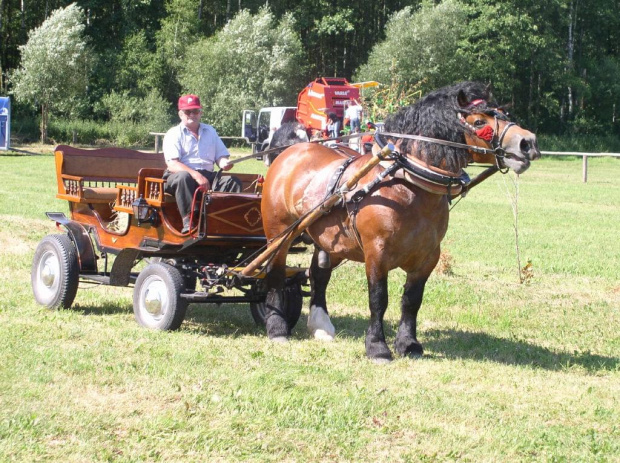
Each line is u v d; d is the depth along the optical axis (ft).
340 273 35.22
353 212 21.58
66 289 26.37
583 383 20.81
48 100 137.69
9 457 14.60
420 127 20.48
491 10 161.17
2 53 170.19
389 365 21.63
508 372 21.52
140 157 28.60
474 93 20.34
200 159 25.76
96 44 174.29
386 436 16.38
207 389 18.72
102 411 17.04
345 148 25.30
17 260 35.32
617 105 191.72
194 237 23.88
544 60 172.04
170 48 160.97
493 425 17.20
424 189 20.65
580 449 16.06
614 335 26.94
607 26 192.75
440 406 18.21
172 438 15.66
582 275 38.47
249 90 150.41
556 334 26.89
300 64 177.99
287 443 15.74
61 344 22.17
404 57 157.07
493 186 87.76
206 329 25.66
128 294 30.22
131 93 159.02
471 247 45.88
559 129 181.98
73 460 14.61
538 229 54.75
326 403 18.06
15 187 66.69
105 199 27.45
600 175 106.93
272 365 21.04
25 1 171.42
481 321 28.25
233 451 15.33
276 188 23.99
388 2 192.85
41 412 16.75
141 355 21.27
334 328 25.75
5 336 22.58
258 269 24.39
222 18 189.26
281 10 185.06
